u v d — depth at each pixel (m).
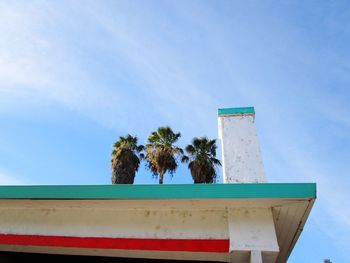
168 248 3.53
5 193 3.67
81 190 3.59
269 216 3.55
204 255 3.57
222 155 4.40
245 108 4.75
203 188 3.42
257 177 4.09
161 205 3.67
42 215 3.93
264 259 3.48
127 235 3.66
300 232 3.98
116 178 23.72
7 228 3.88
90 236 3.71
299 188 3.31
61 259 5.03
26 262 4.71
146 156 25.11
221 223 3.61
